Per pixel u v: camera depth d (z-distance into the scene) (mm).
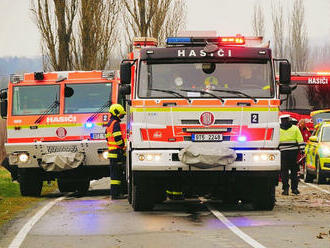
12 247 11328
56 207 17656
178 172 15445
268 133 15555
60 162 21016
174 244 11289
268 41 16328
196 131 15430
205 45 16094
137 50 18172
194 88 15562
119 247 11125
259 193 16109
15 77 21547
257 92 15648
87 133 21234
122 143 18922
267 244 11188
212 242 11438
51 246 11398
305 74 36250
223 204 17938
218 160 15109
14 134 21375
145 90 15586
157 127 15453
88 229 13289
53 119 21266
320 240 11586
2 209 17500
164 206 17562
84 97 21375
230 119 15500
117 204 18219
